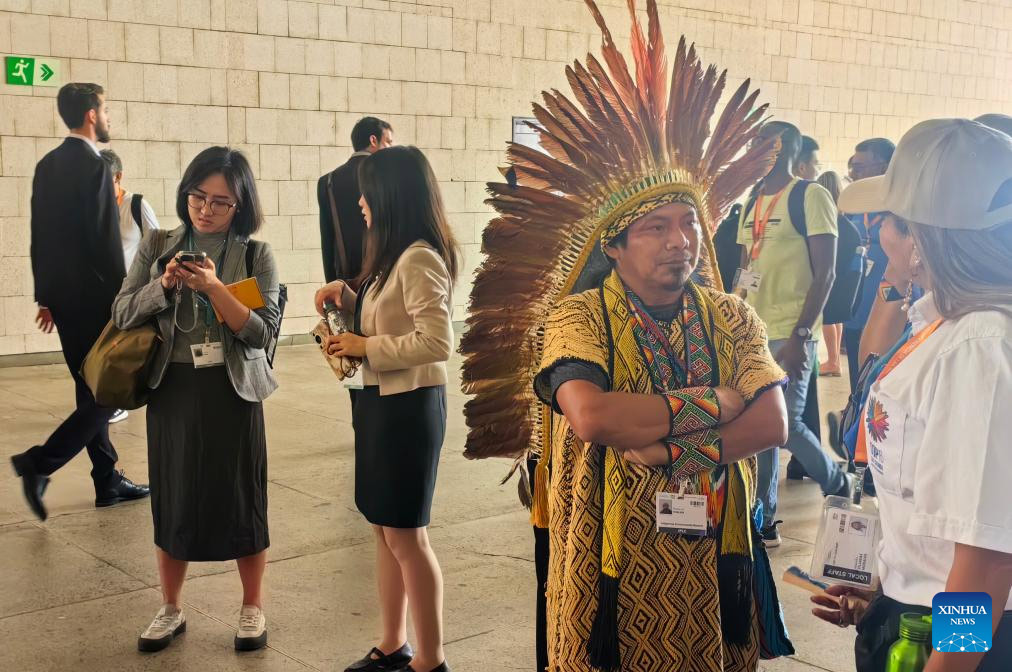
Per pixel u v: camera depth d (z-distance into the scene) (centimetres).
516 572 404
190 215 328
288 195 991
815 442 453
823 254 431
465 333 204
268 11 959
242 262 329
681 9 1209
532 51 1125
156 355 317
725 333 191
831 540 188
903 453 157
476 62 1089
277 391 782
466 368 205
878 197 193
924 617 159
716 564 185
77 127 494
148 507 485
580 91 190
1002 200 146
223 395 318
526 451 212
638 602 181
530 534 453
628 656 182
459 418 693
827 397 785
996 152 147
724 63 1259
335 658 325
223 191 323
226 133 949
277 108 975
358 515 478
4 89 839
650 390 183
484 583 392
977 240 147
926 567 160
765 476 427
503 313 203
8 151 847
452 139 1084
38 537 439
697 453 178
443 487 528
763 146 206
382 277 283
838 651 332
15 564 406
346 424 669
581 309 187
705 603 182
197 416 316
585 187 192
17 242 860
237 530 322
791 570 195
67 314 472
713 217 206
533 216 197
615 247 190
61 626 347
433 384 288
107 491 485
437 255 283
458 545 437
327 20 993
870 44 1406
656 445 176
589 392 177
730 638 188
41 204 475
